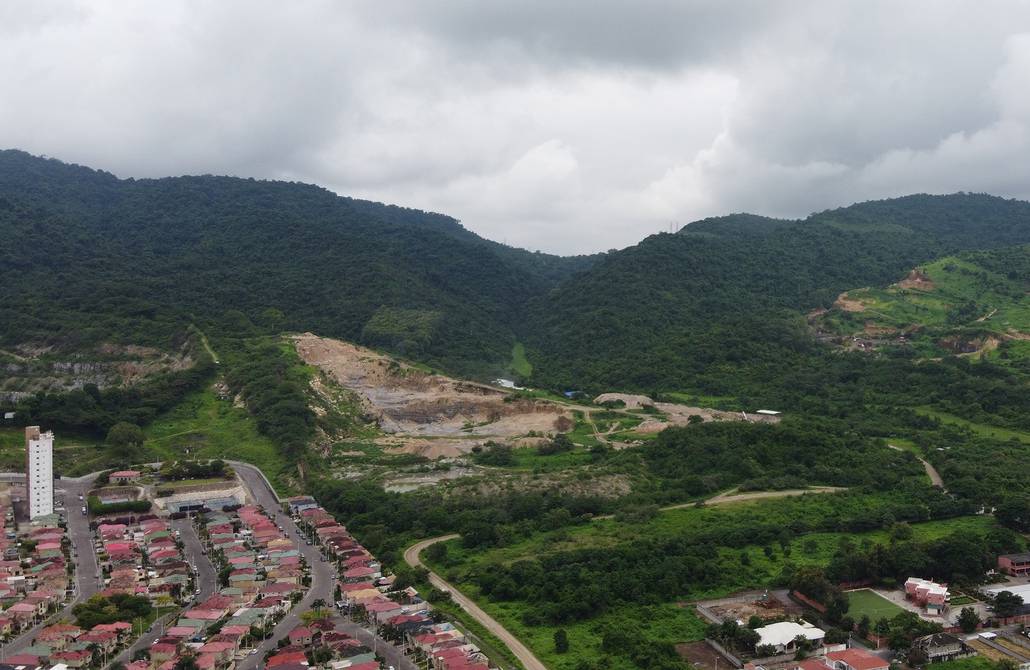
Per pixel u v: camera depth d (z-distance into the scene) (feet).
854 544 568.41
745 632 428.97
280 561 549.95
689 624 465.47
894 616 467.93
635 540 568.00
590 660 418.92
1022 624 461.78
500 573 528.22
